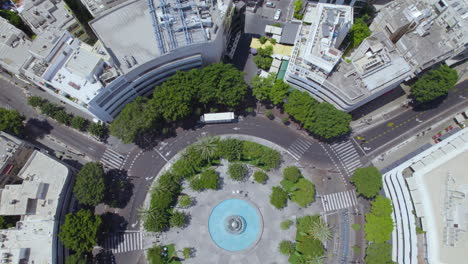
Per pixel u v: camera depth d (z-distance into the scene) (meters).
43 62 121.00
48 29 123.94
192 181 130.38
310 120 132.25
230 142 132.88
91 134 140.62
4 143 125.12
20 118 134.50
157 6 130.75
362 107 148.12
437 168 107.81
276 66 148.62
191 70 133.25
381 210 121.06
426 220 103.62
